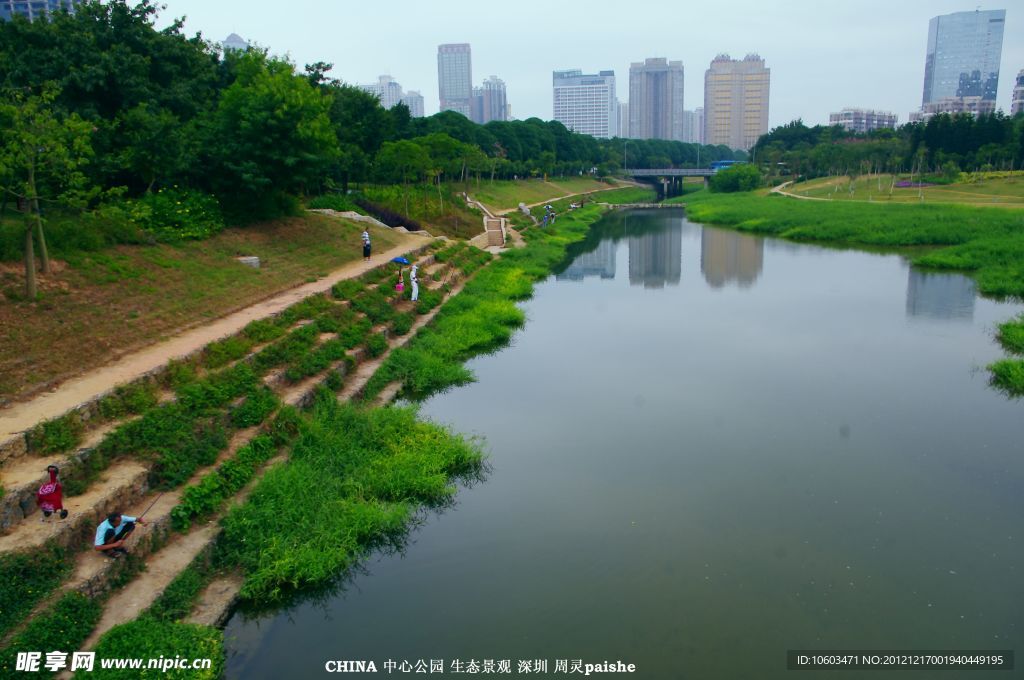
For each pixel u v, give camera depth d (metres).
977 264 42.72
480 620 11.69
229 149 30.95
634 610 11.89
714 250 58.22
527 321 32.34
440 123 88.25
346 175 50.59
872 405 20.69
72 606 9.97
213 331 19.67
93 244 21.89
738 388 22.45
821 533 14.07
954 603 11.97
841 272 44.12
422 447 17.19
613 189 137.38
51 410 13.45
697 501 15.40
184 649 9.91
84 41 28.08
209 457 14.33
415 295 30.34
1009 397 21.11
